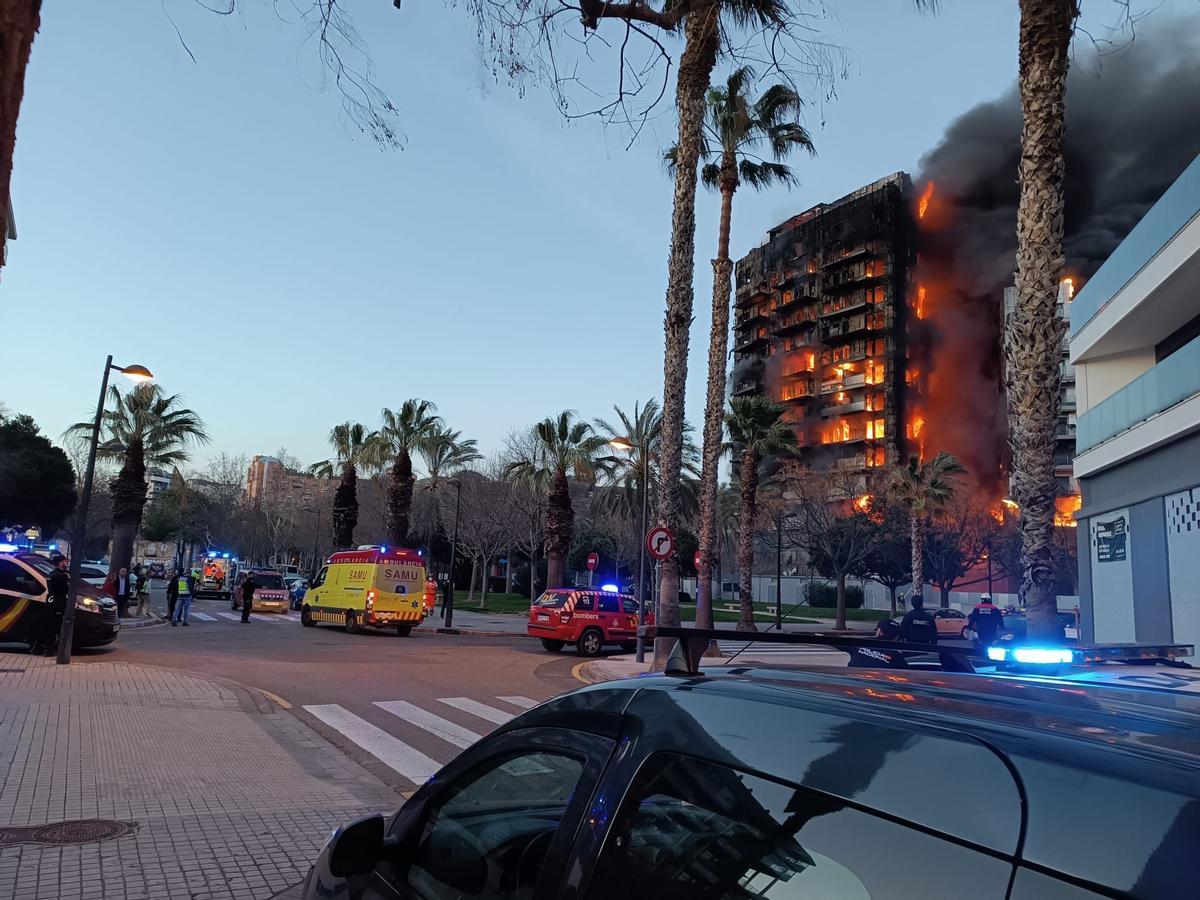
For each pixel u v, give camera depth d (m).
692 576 65.56
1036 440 9.41
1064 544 49.22
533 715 2.14
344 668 15.77
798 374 92.25
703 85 17.17
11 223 4.50
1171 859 0.86
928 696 1.49
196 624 27.02
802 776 1.32
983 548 50.19
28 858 4.80
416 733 9.73
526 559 66.00
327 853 2.38
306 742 8.94
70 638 13.77
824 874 1.19
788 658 18.50
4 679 11.43
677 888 1.42
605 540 59.47
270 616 33.84
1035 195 9.50
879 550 50.44
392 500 40.88
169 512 72.75
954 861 1.04
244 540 76.00
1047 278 9.41
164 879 4.59
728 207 23.06
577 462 39.09
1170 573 16.86
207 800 6.20
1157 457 17.59
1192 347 15.58
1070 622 37.66
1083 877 0.91
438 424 42.59
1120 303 19.20
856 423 86.94
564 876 1.65
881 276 87.81
